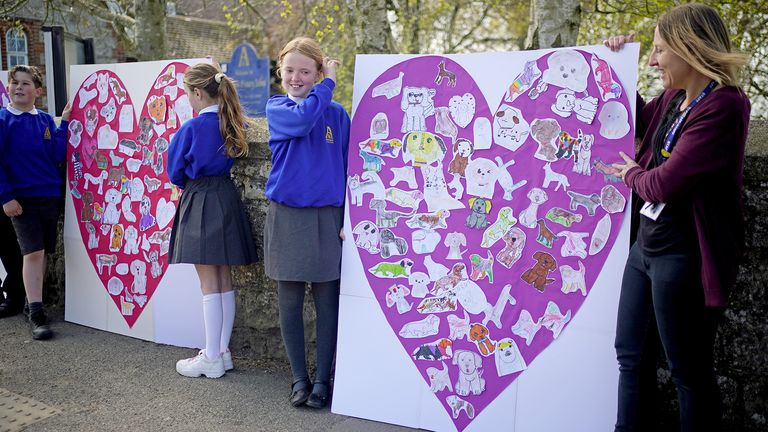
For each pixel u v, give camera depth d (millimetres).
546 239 3139
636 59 2973
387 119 3457
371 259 3473
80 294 4840
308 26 13938
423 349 3361
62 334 4652
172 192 4344
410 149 3410
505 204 3223
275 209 3469
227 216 3857
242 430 3268
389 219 3443
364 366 3459
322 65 3539
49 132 4738
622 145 2988
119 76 4555
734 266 2449
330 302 3605
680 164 2408
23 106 4660
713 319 2582
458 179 3316
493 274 3238
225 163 3877
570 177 3094
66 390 3715
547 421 3123
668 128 2637
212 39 24203
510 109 3217
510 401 3191
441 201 3350
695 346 2582
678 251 2525
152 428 3270
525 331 3170
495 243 3238
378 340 3443
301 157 3385
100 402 3561
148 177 4445
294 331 3564
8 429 3230
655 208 2596
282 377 3957
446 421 3309
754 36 7336
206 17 24953
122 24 10898
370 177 3482
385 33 7094
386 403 3414
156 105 4387
